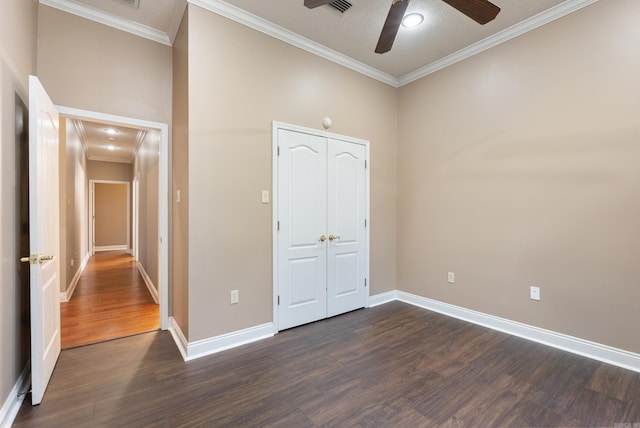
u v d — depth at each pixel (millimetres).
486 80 3115
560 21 2598
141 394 1980
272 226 2934
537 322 2764
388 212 3971
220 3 2568
